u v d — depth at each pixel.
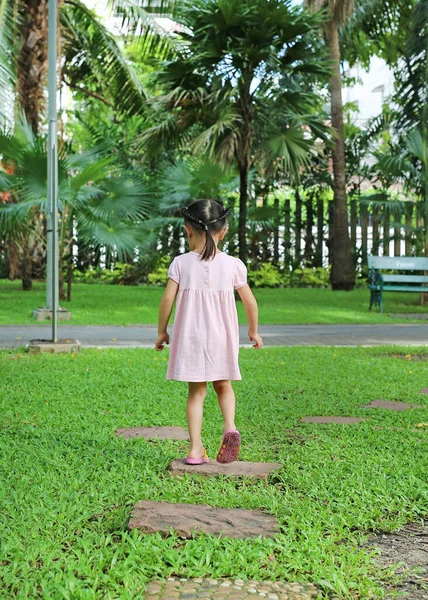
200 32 16.25
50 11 11.33
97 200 15.56
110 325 12.57
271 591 2.63
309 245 24.72
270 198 25.92
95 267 24.27
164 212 21.58
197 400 4.13
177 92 16.42
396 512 3.50
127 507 3.39
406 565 2.93
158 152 18.27
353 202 24.16
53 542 2.95
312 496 3.64
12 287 19.80
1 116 12.69
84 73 20.95
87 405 5.80
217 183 20.47
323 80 21.58
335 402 6.17
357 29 22.80
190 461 4.08
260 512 3.36
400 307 17.14
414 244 22.89
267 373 7.70
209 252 4.04
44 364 7.92
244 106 16.81
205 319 3.99
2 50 12.73
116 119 25.11
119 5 17.58
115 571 2.65
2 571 2.65
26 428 4.85
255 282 23.59
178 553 2.88
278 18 15.80
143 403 5.94
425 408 5.92
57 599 2.45
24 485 3.63
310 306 16.81
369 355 9.37
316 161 23.45
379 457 4.31
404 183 22.53
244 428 5.20
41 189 13.84
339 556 2.90
